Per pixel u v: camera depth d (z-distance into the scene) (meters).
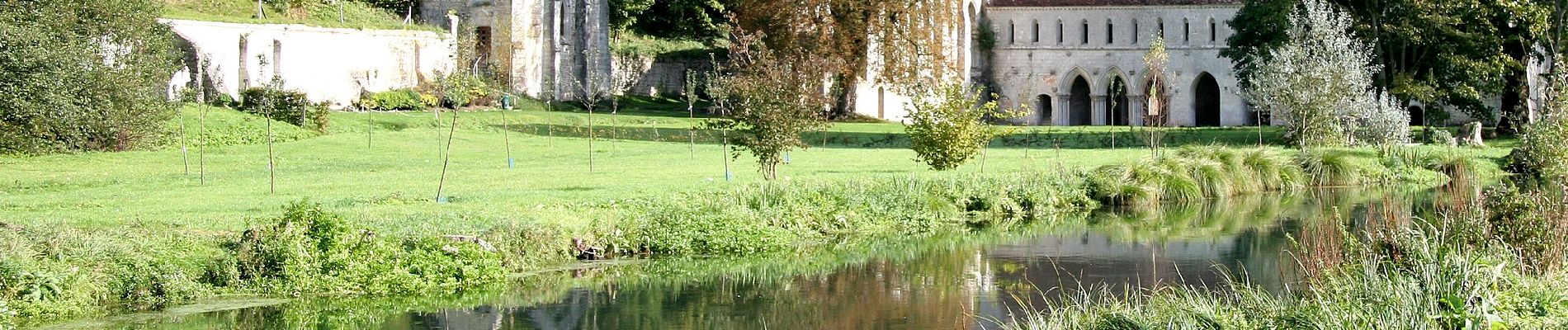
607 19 92.50
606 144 62.00
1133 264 29.41
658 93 97.19
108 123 50.50
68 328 22.27
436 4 87.50
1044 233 34.78
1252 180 45.72
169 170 45.53
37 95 48.91
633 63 96.06
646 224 31.19
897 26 81.44
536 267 28.52
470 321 23.67
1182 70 93.00
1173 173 43.31
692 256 30.64
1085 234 34.56
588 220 30.92
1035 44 95.69
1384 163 49.88
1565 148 39.75
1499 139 64.94
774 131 39.62
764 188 35.41
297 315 23.72
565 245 29.67
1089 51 94.50
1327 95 54.47
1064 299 24.44
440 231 27.84
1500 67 65.31
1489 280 19.36
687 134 67.94
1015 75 96.25
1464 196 28.31
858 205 35.88
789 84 40.16
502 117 72.50
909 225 35.91
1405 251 22.02
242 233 26.56
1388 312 18.58
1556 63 48.81
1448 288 18.73
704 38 103.44
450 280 26.25
